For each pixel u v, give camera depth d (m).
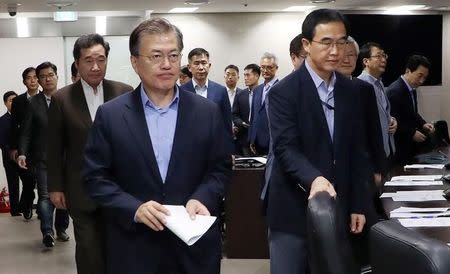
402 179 3.72
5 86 8.77
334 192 2.36
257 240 5.05
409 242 1.37
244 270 4.74
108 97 3.27
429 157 4.71
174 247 2.12
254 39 9.76
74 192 3.17
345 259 1.84
